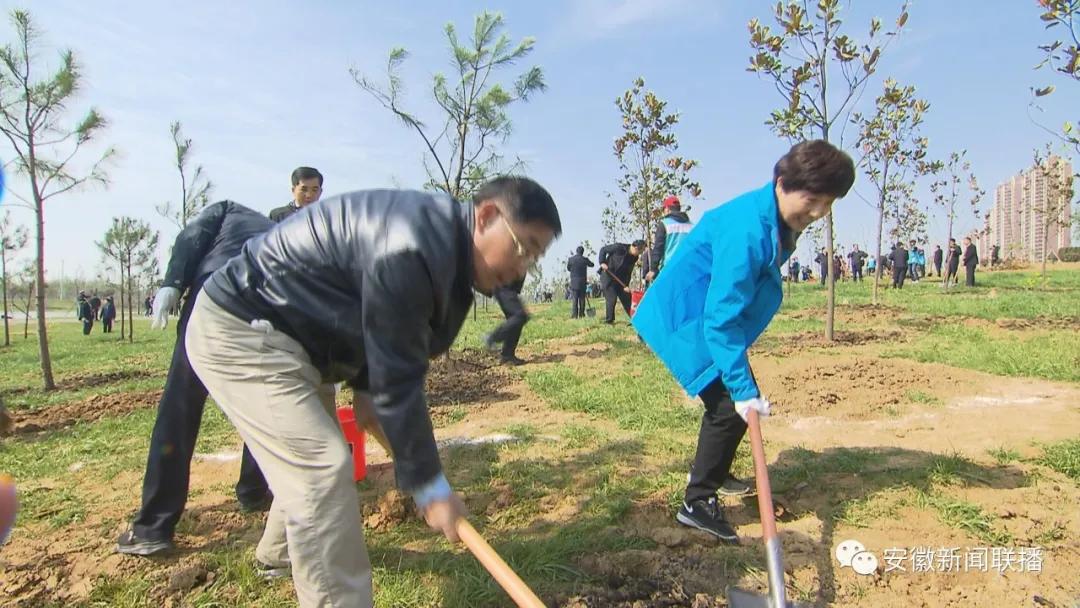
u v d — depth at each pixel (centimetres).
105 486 454
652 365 799
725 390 326
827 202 307
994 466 418
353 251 221
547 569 304
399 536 346
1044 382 649
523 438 512
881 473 407
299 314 232
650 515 362
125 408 716
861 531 340
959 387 626
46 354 957
